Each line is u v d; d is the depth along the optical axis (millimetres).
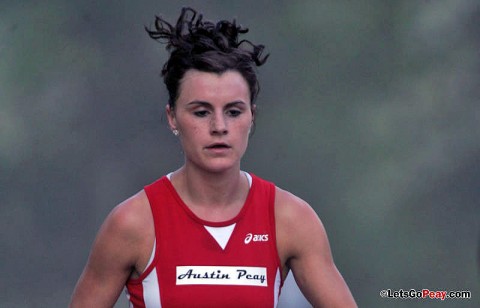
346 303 8805
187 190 8570
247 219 8562
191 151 8305
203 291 8383
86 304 8688
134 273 8641
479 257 14570
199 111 8219
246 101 8289
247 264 8492
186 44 8234
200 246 8445
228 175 8445
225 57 8180
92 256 8664
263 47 8469
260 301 8477
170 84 8383
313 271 8789
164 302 8422
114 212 8578
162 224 8477
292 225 8664
